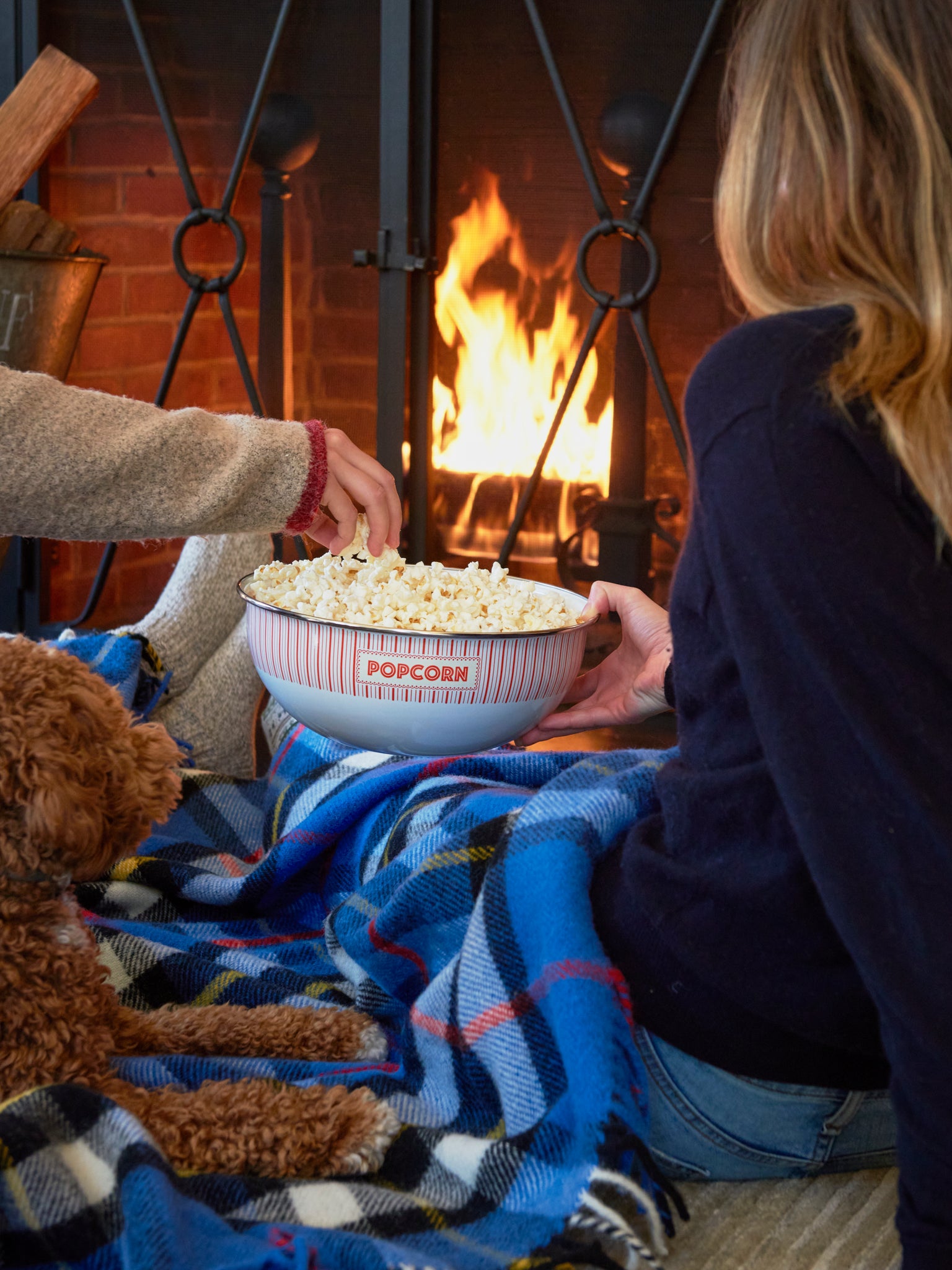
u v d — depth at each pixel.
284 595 1.21
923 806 0.66
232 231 2.01
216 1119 0.89
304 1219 0.83
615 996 0.87
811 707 0.69
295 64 1.95
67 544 2.25
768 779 0.78
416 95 1.88
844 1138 0.95
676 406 1.87
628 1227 0.77
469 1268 0.78
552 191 1.87
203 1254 0.74
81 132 2.10
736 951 0.82
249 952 1.25
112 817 0.90
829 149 0.71
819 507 0.66
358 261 1.93
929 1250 0.70
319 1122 0.90
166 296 2.11
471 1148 0.89
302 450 1.11
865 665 0.66
